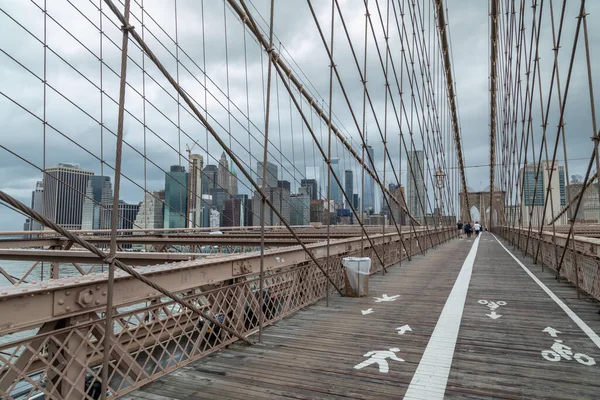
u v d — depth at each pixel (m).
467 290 6.62
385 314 4.86
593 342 3.72
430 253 15.03
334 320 4.55
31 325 1.96
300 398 2.52
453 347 3.56
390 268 9.83
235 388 2.67
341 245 6.75
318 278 5.80
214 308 3.38
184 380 2.79
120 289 2.48
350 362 3.17
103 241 9.32
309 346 3.57
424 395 2.57
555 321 4.52
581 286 6.48
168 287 2.87
